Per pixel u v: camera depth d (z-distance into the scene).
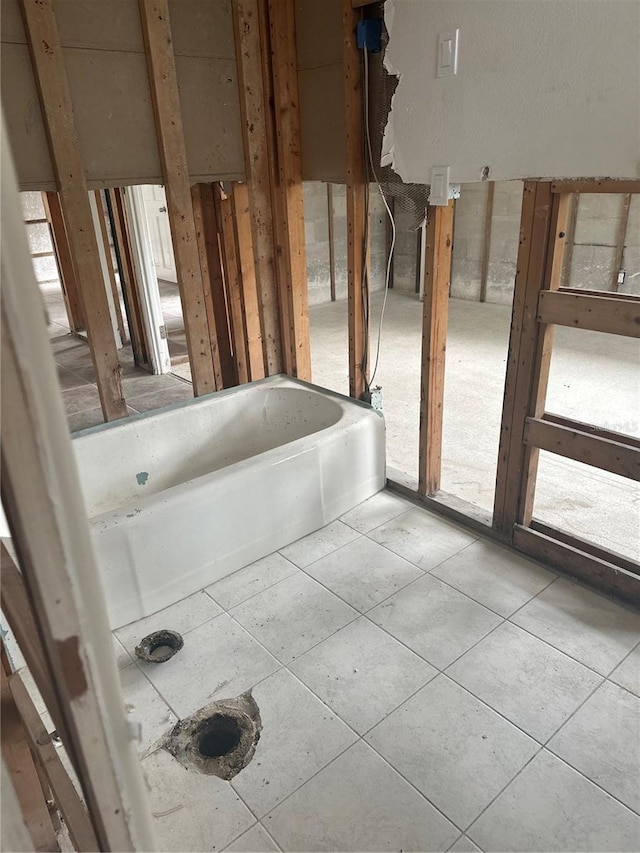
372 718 1.86
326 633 2.19
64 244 5.60
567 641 2.11
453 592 2.37
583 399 4.02
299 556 2.63
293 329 3.30
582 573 2.37
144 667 2.08
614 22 1.65
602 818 1.55
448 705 1.89
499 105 2.01
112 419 2.87
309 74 2.79
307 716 1.87
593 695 1.90
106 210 5.34
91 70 2.44
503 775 1.67
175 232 2.82
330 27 2.60
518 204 6.44
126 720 0.50
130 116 2.59
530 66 1.88
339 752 1.76
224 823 1.59
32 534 0.40
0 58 2.23
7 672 0.99
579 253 6.12
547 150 1.93
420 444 2.87
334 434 2.77
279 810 1.61
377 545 2.68
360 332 3.00
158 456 2.95
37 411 0.37
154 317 4.77
